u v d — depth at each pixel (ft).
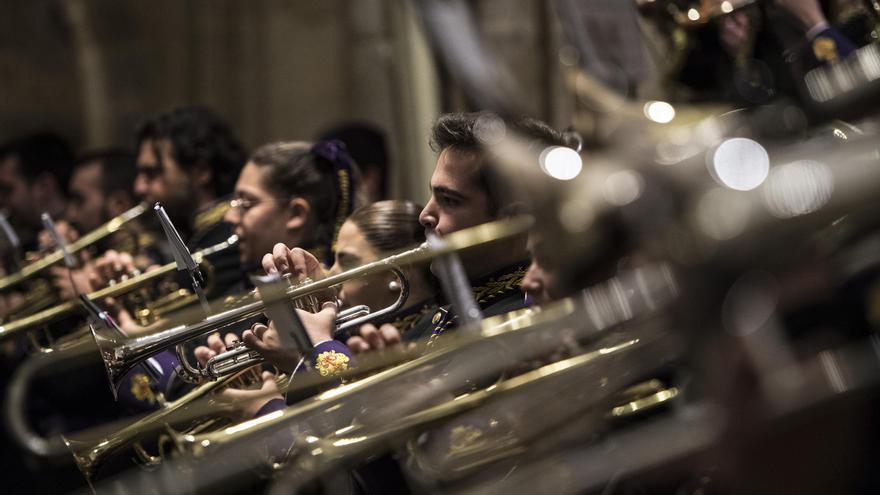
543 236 10.82
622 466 12.34
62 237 31.68
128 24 58.18
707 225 9.41
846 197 9.26
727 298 9.68
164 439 20.04
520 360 15.55
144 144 32.55
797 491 10.02
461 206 19.70
